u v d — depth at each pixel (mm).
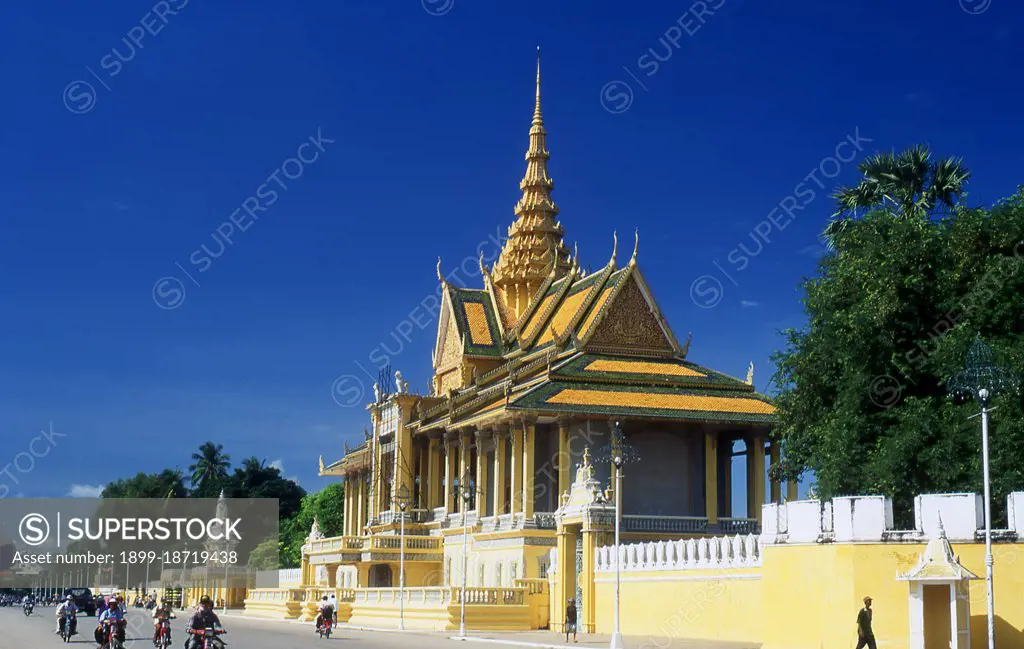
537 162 110312
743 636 48344
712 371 85812
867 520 38375
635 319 86812
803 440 55844
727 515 86375
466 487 90000
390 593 77375
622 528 77188
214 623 38094
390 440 103125
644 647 46000
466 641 56875
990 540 35344
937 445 47469
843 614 38281
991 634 34094
